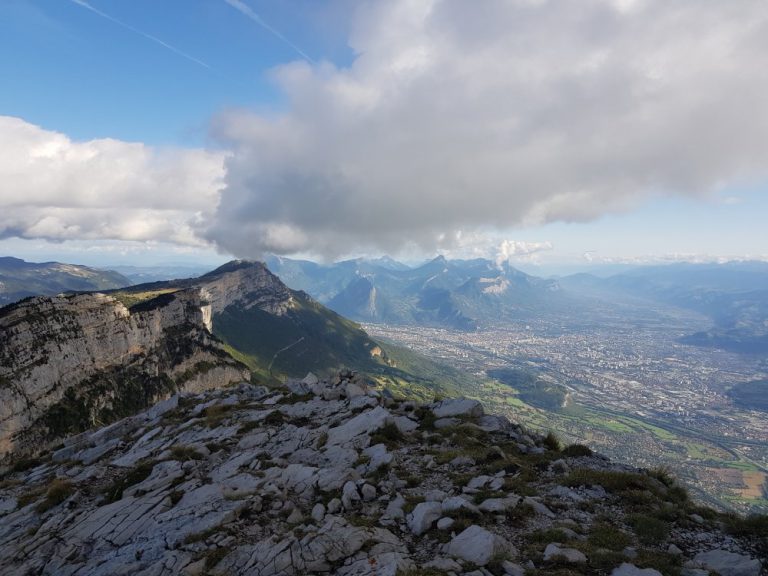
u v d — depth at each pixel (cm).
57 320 12200
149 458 3516
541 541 1702
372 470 2633
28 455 9675
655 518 1875
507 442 3148
